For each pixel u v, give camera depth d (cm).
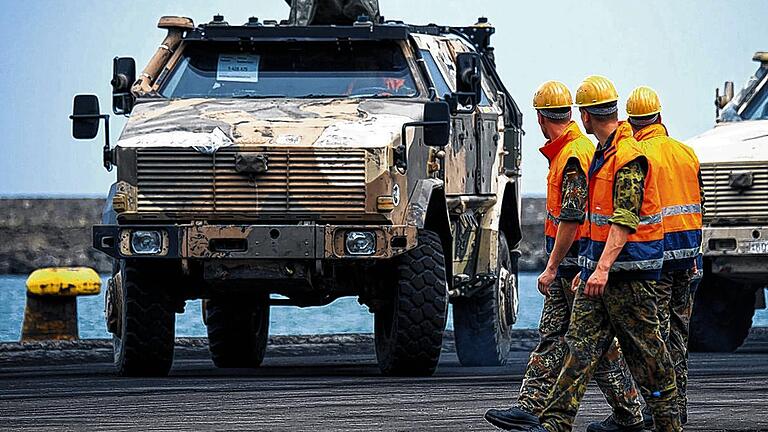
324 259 2803
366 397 2508
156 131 2878
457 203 3212
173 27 3192
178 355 4309
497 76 3797
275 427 2098
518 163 3769
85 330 5966
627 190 1791
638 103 2022
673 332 2009
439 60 3300
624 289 1814
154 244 2814
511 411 1872
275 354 4388
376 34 3158
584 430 2102
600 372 1964
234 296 3095
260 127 2866
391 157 2830
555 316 1941
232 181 2823
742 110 4434
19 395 2598
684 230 1931
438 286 2895
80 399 2509
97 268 11919
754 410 2314
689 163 1955
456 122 3244
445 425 2116
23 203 11844
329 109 3000
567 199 1861
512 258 3853
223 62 3153
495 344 3538
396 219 2848
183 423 2150
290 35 3161
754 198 3944
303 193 2812
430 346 2903
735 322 4162
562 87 1933
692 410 2314
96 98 2970
